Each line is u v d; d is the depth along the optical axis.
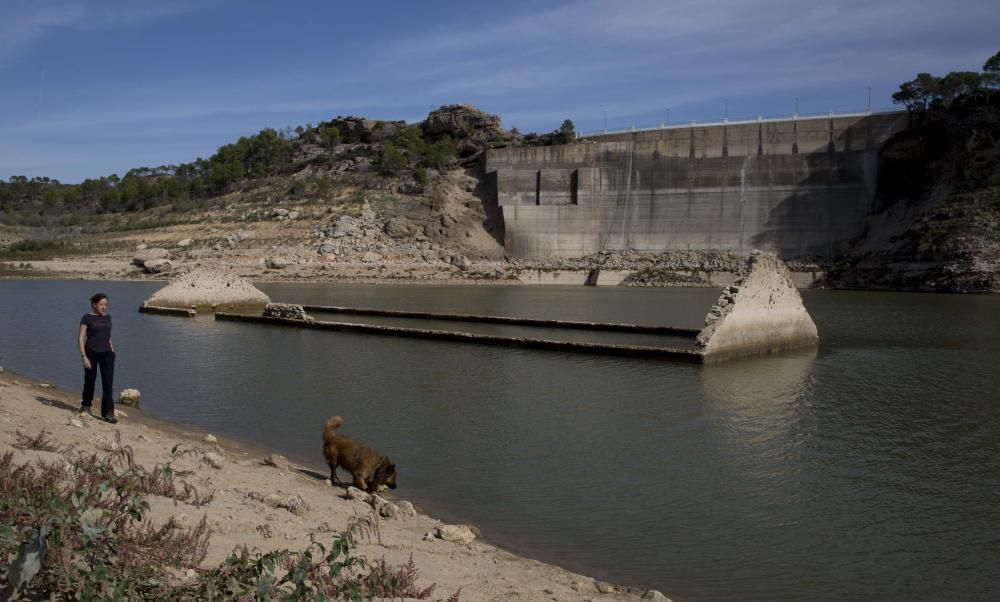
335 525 10.76
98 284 97.56
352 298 86.88
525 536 12.91
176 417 21.28
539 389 26.45
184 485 10.77
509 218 143.75
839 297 98.94
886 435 20.70
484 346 37.12
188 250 127.69
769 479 16.55
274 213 145.00
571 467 17.17
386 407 23.17
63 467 8.88
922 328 54.22
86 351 17.42
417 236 139.62
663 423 21.75
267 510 10.67
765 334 36.34
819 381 29.36
